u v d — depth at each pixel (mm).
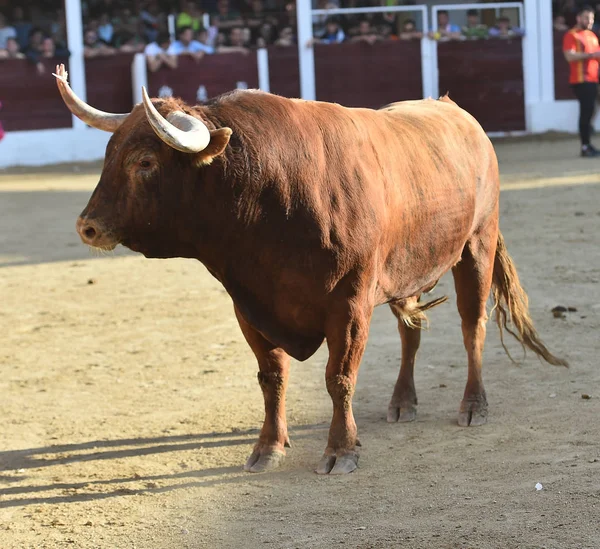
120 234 5301
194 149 4984
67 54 25859
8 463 6297
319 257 5441
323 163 5496
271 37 28031
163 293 11336
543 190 17438
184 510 5395
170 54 26000
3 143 25844
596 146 24141
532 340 7191
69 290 11672
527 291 10266
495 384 7410
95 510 5469
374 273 5664
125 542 5004
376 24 28516
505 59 27297
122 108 26438
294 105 5629
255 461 6004
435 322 9438
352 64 26953
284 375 6039
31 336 9656
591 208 15281
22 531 5223
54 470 6137
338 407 5781
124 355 8852
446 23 27312
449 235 6367
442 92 27250
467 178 6582
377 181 5707
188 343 9156
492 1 29344
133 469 6086
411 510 5156
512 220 14648
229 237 5449
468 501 5219
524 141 26516
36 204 18828
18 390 7941
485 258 6883
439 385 7492
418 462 5902
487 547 4609
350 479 5680
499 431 6375
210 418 7000
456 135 6766
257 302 5656
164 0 28312
